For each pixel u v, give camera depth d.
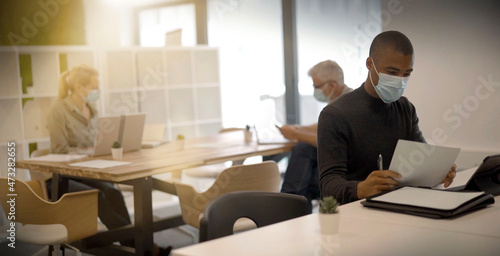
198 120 5.99
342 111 2.10
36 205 2.55
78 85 3.74
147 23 6.89
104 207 3.36
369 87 2.12
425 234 1.42
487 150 3.88
